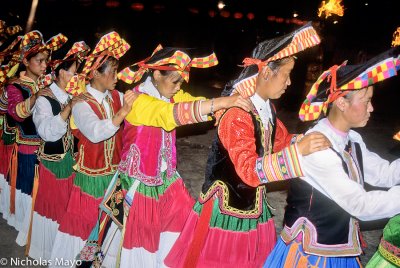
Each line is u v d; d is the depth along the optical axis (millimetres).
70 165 3107
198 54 2486
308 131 2002
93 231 2717
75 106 2703
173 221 2785
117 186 2695
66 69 2998
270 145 2227
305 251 1927
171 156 2738
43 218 3154
